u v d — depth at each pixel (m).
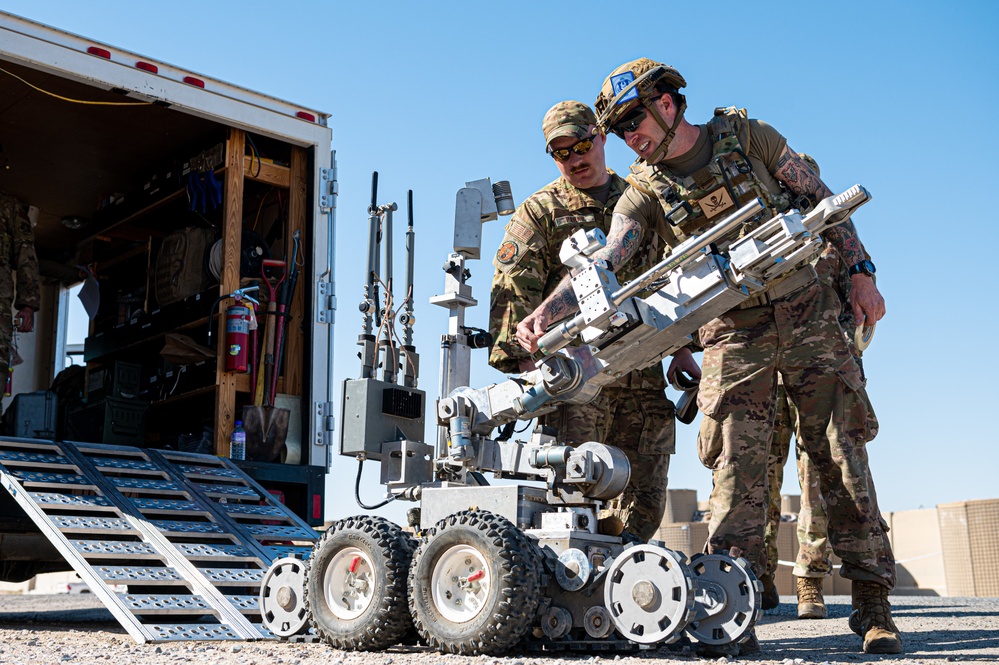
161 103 5.92
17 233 7.45
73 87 6.60
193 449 6.20
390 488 4.14
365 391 4.24
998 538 14.23
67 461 5.14
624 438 4.90
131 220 7.72
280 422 6.05
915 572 15.45
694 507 14.92
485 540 3.29
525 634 3.44
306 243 6.49
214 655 3.41
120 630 5.15
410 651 3.58
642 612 3.21
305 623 3.85
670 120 3.77
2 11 5.37
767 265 3.42
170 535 4.68
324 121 6.62
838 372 3.82
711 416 3.89
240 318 6.14
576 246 3.55
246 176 6.45
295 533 5.24
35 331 9.27
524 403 3.81
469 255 4.14
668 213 3.85
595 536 3.60
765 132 3.84
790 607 6.86
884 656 3.54
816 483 5.83
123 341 7.32
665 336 3.60
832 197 3.31
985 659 3.39
